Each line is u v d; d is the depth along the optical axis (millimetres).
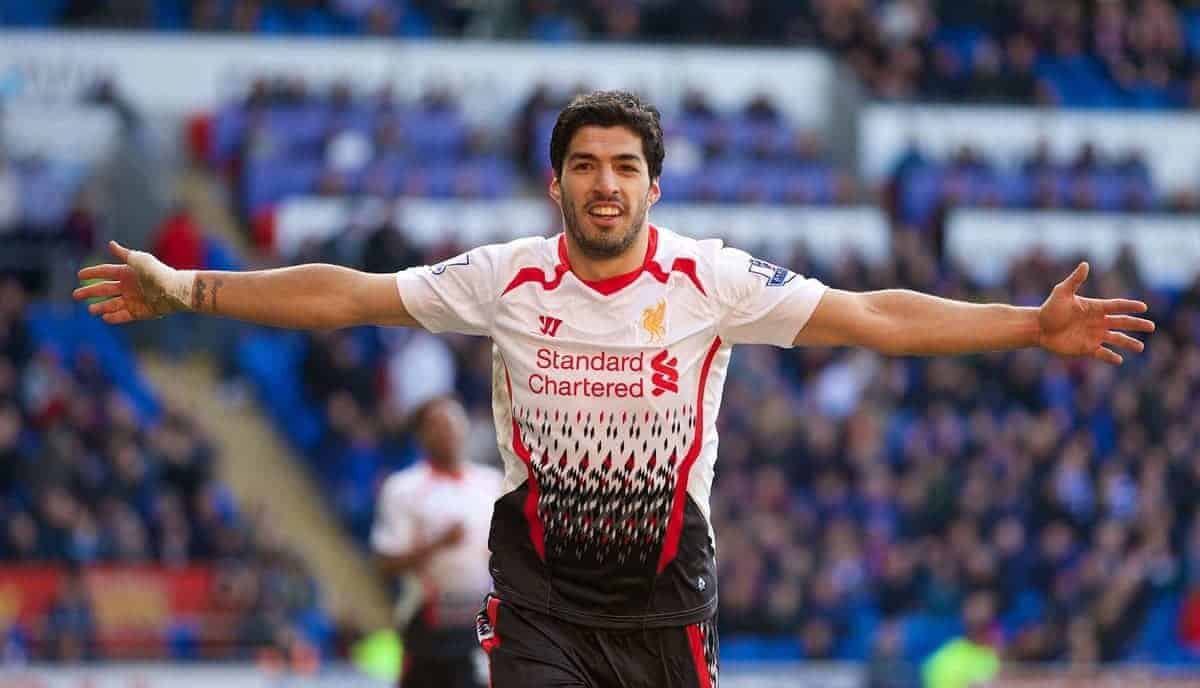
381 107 50781
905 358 44531
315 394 41812
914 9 60156
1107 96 59938
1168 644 38594
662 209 48188
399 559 22797
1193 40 62625
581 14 57094
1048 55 60469
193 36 51250
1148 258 50750
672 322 11477
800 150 51875
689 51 54375
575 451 11477
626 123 11352
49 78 50250
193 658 32094
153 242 45844
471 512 22953
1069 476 41688
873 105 55156
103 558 33969
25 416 37156
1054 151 55719
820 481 39250
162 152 49688
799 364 43969
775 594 35531
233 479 41062
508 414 11688
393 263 43125
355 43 52156
